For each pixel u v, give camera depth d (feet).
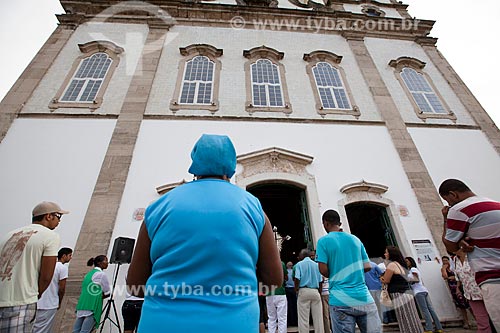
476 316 10.85
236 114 29.04
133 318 14.93
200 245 3.39
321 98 32.50
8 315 8.06
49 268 9.12
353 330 8.76
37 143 24.80
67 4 37.65
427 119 32.22
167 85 31.04
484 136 31.48
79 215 21.79
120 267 19.80
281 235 46.52
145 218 4.22
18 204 21.70
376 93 33.27
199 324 2.98
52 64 31.53
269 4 44.06
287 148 27.32
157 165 24.72
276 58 35.45
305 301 15.67
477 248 7.86
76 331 15.20
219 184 4.28
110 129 26.50
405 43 42.01
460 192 8.84
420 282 18.90
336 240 9.96
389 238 24.40
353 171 26.66
